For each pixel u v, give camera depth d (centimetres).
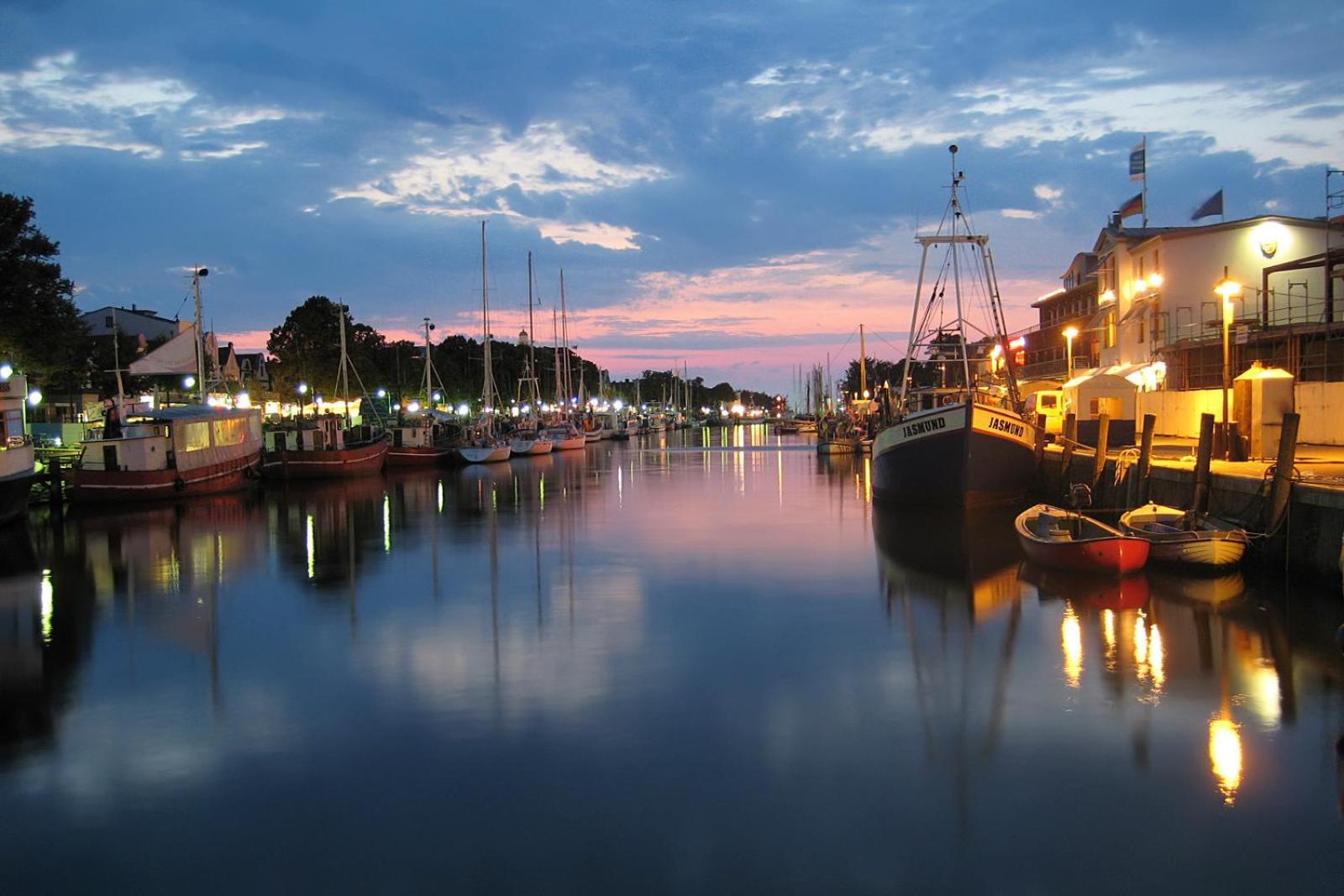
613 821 1102
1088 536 2484
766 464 7694
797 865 1002
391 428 7662
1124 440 3941
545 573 2672
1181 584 2239
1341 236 4894
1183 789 1161
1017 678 1606
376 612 2195
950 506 3769
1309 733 1327
